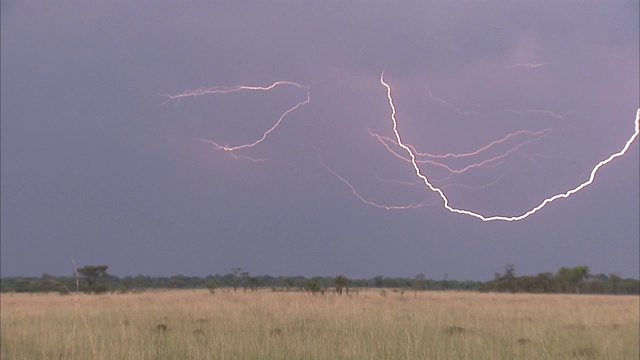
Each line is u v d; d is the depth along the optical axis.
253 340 12.90
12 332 16.34
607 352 13.08
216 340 12.58
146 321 18.56
